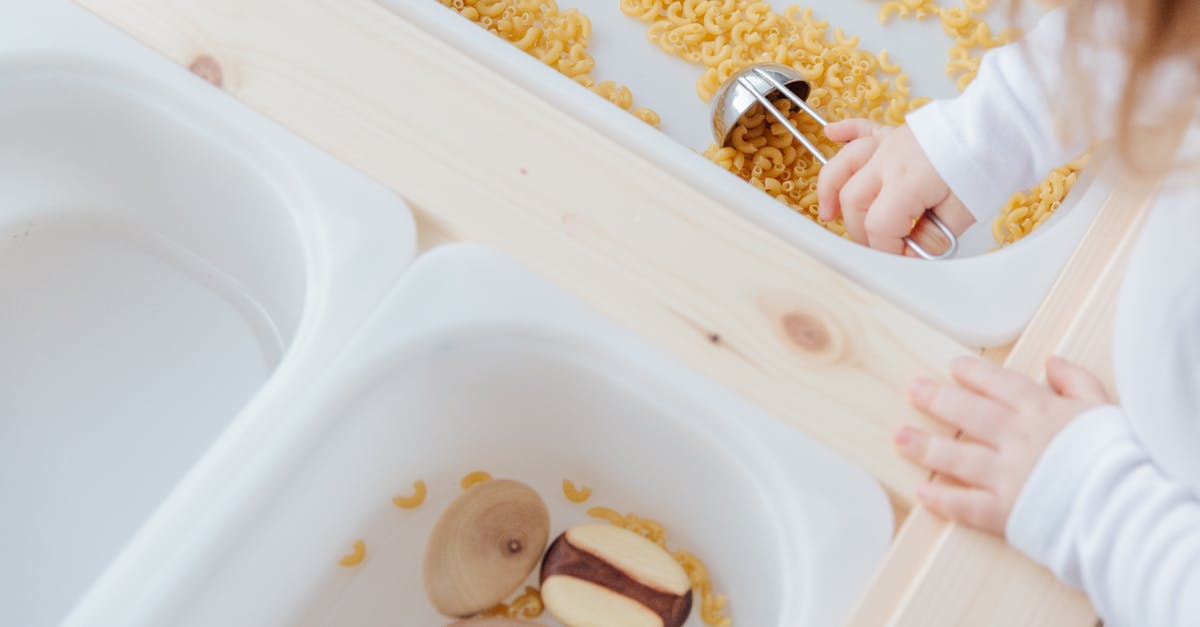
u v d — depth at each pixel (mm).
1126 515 925
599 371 980
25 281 1062
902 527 944
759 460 958
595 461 1022
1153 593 918
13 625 995
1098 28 887
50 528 1017
